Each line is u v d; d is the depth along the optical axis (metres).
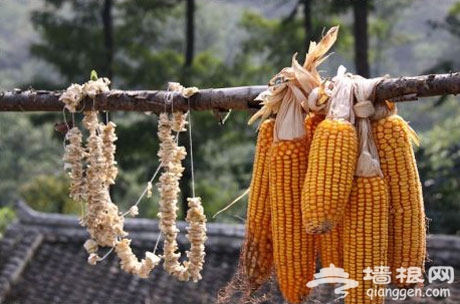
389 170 3.47
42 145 32.62
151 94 4.13
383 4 27.39
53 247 13.92
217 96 4.03
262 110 3.75
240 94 3.99
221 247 13.15
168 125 4.13
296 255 3.54
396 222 3.47
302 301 3.60
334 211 3.35
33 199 23.23
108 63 22.44
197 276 4.17
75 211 22.88
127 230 13.78
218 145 22.39
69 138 4.19
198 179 22.58
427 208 16.36
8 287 13.29
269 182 3.63
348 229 3.44
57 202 23.23
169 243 4.19
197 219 4.15
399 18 28.78
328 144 3.42
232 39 30.28
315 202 3.36
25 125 32.41
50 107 4.29
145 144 21.30
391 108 3.58
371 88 3.53
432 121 23.50
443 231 15.80
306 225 3.38
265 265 3.74
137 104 4.14
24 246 13.86
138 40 23.83
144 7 22.66
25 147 32.47
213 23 30.70
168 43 24.38
